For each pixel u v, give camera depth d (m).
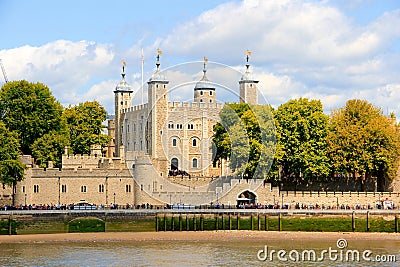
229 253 168.00
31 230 191.00
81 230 193.38
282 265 157.12
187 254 166.62
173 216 196.12
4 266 154.50
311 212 199.50
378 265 157.88
